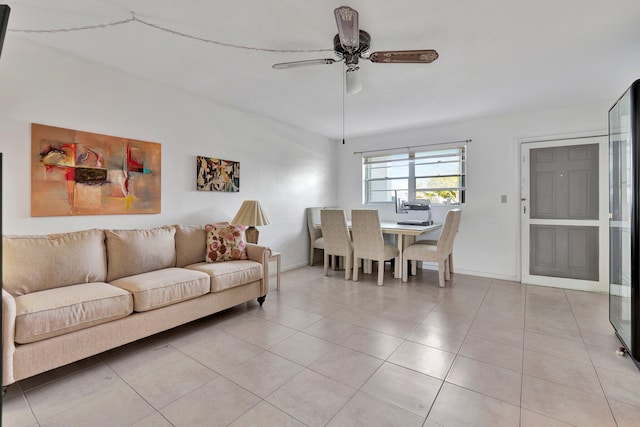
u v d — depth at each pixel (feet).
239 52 8.00
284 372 6.33
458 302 10.61
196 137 11.19
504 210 13.64
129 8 6.17
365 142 17.67
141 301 7.04
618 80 9.72
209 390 5.74
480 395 5.56
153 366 6.56
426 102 11.82
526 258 13.19
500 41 7.37
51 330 5.70
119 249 8.20
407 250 13.10
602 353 7.05
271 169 14.34
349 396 5.56
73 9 6.20
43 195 7.72
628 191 6.86
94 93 8.59
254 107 12.60
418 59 6.81
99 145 8.68
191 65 8.77
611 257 8.16
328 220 14.02
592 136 11.89
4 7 4.45
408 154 16.42
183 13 6.34
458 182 14.96
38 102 7.63
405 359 6.83
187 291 7.89
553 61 8.41
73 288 6.76
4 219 7.20
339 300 10.83
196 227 10.44
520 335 8.00
